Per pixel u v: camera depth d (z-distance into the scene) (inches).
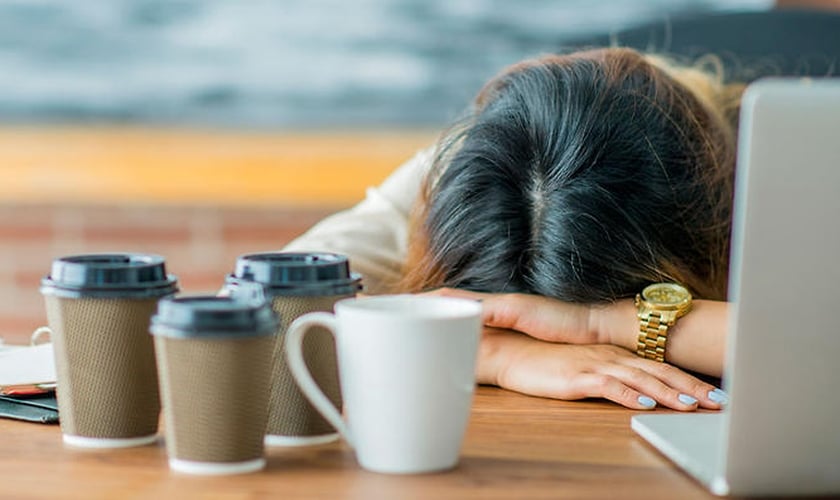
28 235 137.7
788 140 30.2
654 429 38.8
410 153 134.8
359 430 34.8
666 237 51.1
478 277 51.4
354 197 135.7
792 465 32.0
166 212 136.7
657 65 60.6
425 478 34.3
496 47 133.2
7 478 34.3
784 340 31.1
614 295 50.6
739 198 30.7
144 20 135.7
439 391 34.0
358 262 63.6
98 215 137.3
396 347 33.5
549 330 50.4
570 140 49.8
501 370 49.4
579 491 33.0
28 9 136.1
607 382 45.5
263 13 134.3
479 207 50.6
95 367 37.2
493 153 50.3
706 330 49.2
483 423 42.1
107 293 36.6
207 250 136.7
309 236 65.9
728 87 71.9
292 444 38.0
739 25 85.4
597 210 49.4
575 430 41.0
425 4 133.1
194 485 33.4
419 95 134.3
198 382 33.9
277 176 136.0
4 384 43.2
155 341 34.9
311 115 135.4
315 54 134.6
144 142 137.1
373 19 133.6
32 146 137.6
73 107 137.4
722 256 53.8
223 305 34.2
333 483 33.6
